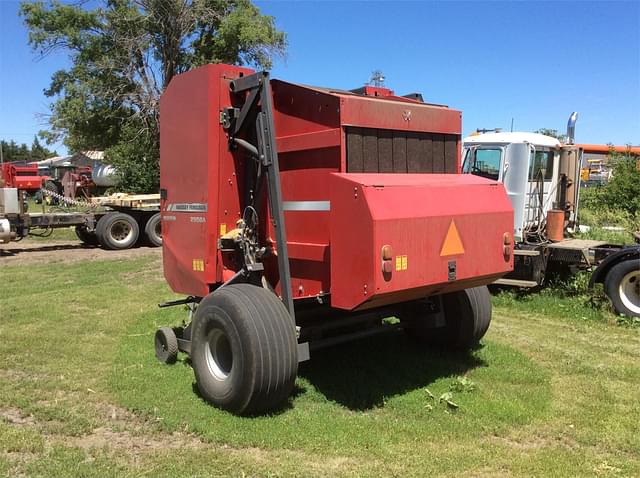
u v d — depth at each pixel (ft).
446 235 14.03
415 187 13.84
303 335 16.35
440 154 16.62
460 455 12.48
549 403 15.47
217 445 13.00
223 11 95.86
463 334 19.16
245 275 16.40
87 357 19.33
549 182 33.30
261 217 16.38
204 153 16.49
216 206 16.55
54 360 19.01
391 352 19.77
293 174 15.37
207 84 16.24
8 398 15.58
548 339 21.93
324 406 15.17
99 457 12.28
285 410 14.80
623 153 68.03
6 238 44.83
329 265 14.44
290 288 14.93
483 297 19.24
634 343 21.50
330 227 13.83
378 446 12.87
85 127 94.12
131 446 12.93
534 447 13.07
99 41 91.20
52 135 94.84
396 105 15.16
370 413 14.80
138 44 88.94
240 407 14.10
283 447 12.82
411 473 11.71
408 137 15.62
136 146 85.10
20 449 12.60
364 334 17.49
